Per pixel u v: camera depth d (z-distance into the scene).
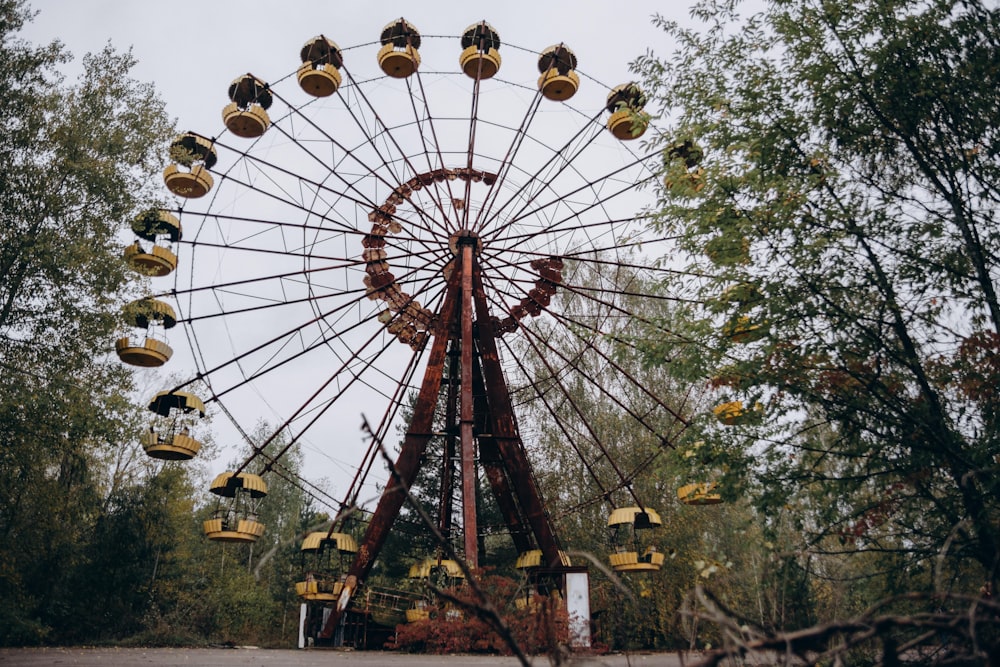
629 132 28.36
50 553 30.09
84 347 22.02
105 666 13.94
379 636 26.83
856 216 11.94
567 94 29.28
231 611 41.41
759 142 12.31
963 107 11.72
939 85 11.65
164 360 24.58
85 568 32.59
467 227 29.16
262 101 30.23
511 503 28.11
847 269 11.91
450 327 27.41
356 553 26.22
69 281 21.75
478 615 4.45
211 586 41.66
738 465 12.53
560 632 18.02
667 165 13.32
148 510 35.69
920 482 11.47
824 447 12.69
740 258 11.98
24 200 22.25
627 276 35.25
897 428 11.63
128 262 24.73
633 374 38.53
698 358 12.66
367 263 29.30
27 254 21.06
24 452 21.55
